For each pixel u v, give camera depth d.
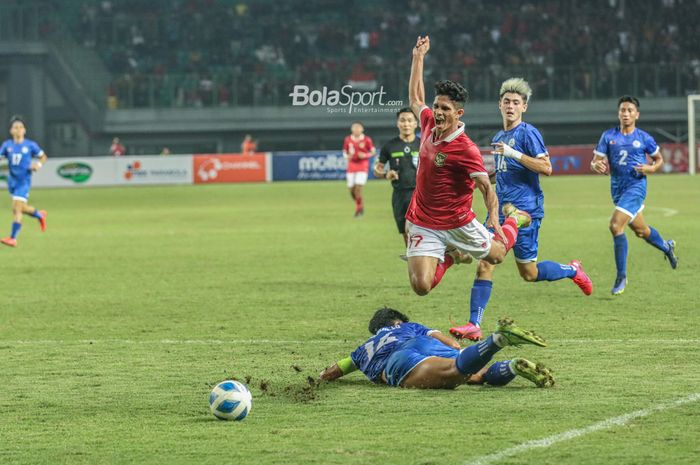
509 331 16.12
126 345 23.16
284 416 16.09
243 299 30.52
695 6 129.38
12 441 14.80
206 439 14.74
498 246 21.11
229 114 120.69
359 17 132.12
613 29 128.88
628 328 24.20
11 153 50.22
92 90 123.38
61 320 27.05
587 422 15.26
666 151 113.75
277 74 124.94
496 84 119.19
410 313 27.30
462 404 16.53
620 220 30.62
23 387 18.67
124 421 15.98
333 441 14.45
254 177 112.88
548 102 119.06
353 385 18.22
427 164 20.11
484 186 19.84
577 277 26.89
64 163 112.19
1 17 124.12
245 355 21.73
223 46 130.00
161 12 132.25
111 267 39.84
